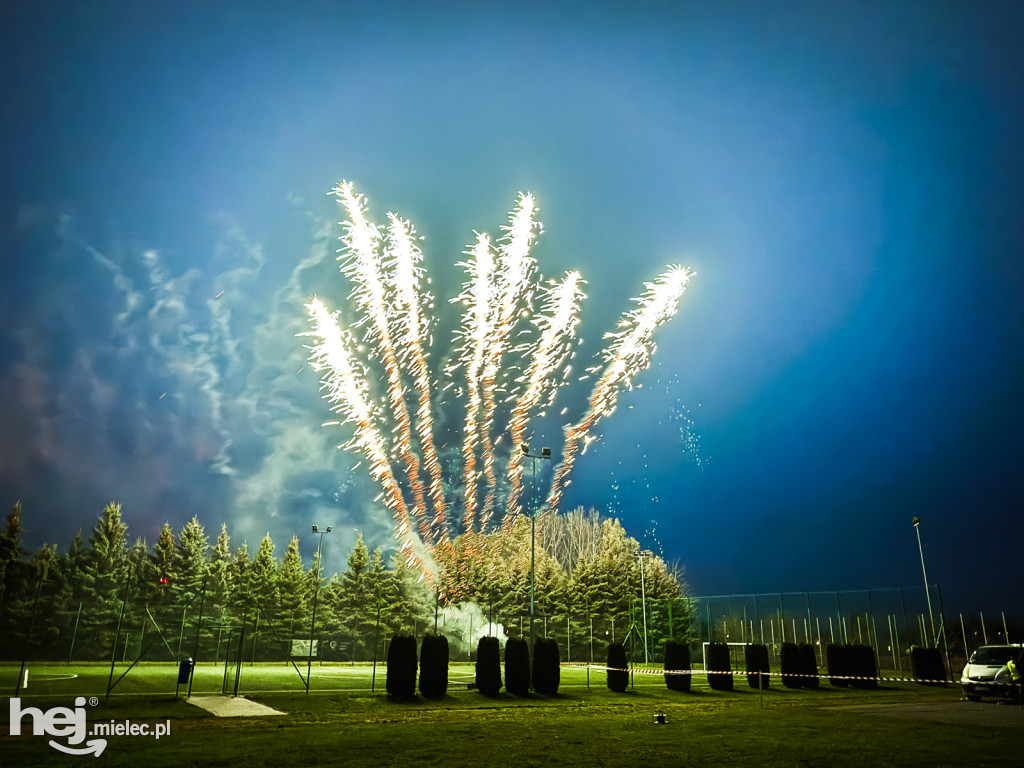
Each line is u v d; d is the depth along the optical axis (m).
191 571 52.66
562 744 12.89
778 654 38.78
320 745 12.39
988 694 21.91
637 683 28.89
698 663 42.12
